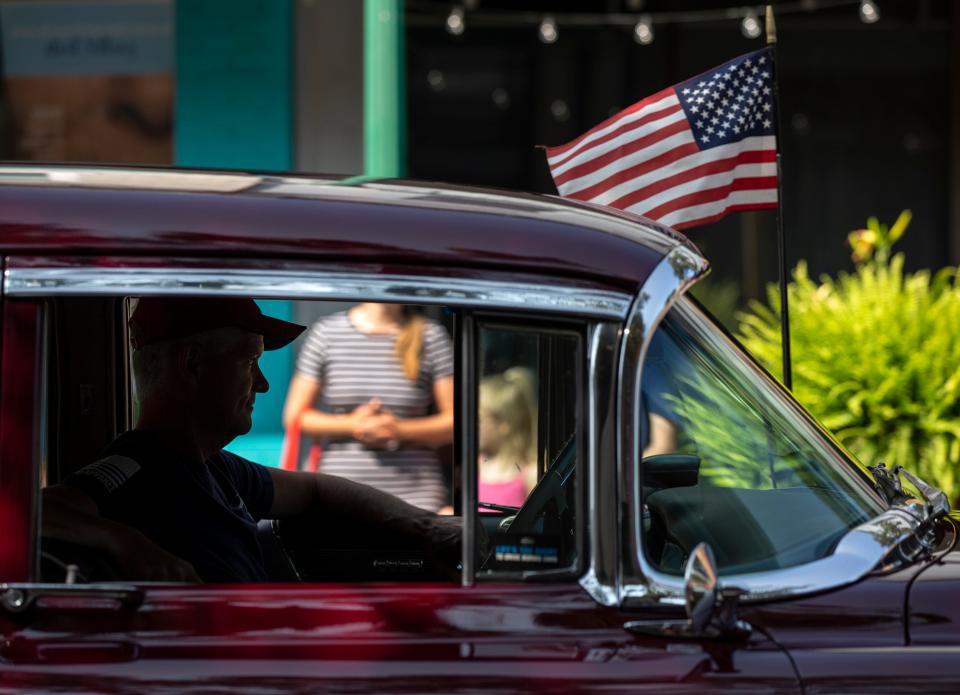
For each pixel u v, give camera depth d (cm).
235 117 1841
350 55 1823
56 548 441
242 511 597
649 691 413
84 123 1872
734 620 419
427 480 1059
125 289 425
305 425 1059
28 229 430
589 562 432
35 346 421
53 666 407
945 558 463
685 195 780
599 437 434
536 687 411
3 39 1872
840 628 433
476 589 430
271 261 433
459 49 2147
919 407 1159
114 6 1850
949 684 421
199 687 405
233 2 1827
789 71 2245
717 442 468
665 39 2177
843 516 470
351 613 422
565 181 793
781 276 707
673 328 468
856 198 2258
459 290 434
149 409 543
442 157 2153
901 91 2248
